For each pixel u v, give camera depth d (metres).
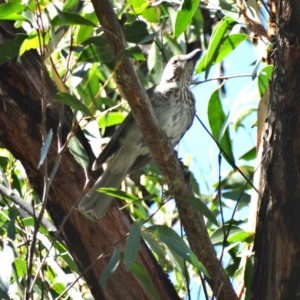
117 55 5.73
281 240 6.11
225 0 7.97
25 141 6.86
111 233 6.98
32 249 5.69
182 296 8.54
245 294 7.14
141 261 7.04
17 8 6.00
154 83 9.56
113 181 8.96
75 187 6.96
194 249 6.75
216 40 7.58
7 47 6.09
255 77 7.21
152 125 6.38
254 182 7.70
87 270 6.41
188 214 6.62
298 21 5.92
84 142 7.50
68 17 6.05
